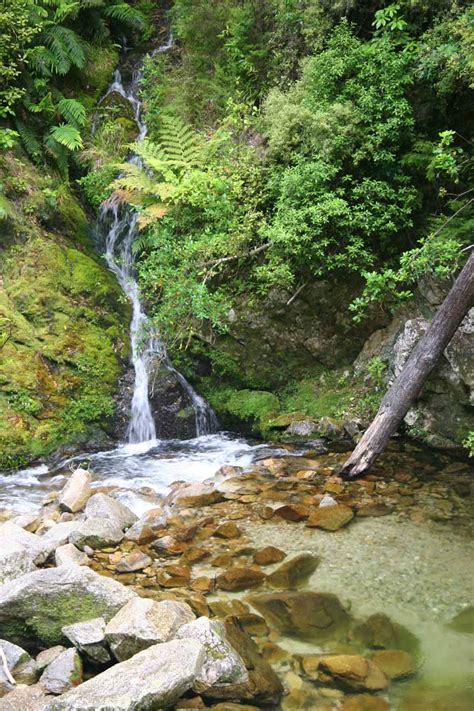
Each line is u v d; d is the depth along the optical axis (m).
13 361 7.07
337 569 4.41
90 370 7.52
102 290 8.18
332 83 7.15
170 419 7.77
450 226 6.61
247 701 3.15
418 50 6.68
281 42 8.73
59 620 3.62
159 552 4.71
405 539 4.82
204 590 4.16
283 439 7.29
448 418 6.70
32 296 7.58
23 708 3.02
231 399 7.95
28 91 9.24
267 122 7.81
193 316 7.51
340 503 5.44
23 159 8.81
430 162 6.68
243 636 3.63
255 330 7.81
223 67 9.52
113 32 11.16
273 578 4.30
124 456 7.07
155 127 9.81
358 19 7.80
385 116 6.95
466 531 4.92
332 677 3.30
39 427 6.93
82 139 9.60
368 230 6.93
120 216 9.17
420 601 4.01
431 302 6.96
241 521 5.18
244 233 7.32
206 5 9.74
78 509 5.47
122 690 2.97
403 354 6.82
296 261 7.31
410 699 3.15
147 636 3.35
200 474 6.49
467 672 3.35
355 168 7.20
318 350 7.82
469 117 7.08
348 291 7.54
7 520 5.36
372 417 7.12
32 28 9.05
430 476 6.00
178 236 7.75
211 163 7.93
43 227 8.48
